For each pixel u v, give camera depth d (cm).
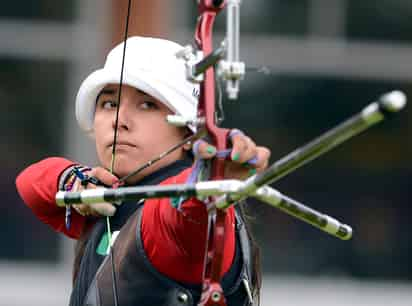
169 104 905
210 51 815
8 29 2789
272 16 2788
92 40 2761
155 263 833
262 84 2767
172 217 798
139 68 912
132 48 933
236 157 731
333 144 622
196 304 837
